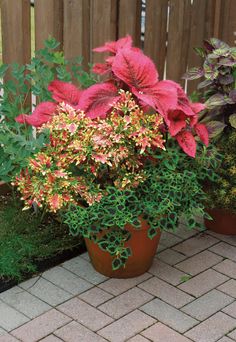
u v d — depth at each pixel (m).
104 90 3.31
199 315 3.21
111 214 3.12
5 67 3.87
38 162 3.20
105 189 3.32
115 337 3.01
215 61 3.86
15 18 4.03
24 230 3.85
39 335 3.01
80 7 4.19
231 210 3.88
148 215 3.23
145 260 3.47
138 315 3.19
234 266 3.68
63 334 3.02
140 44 4.66
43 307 3.21
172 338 3.02
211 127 3.74
